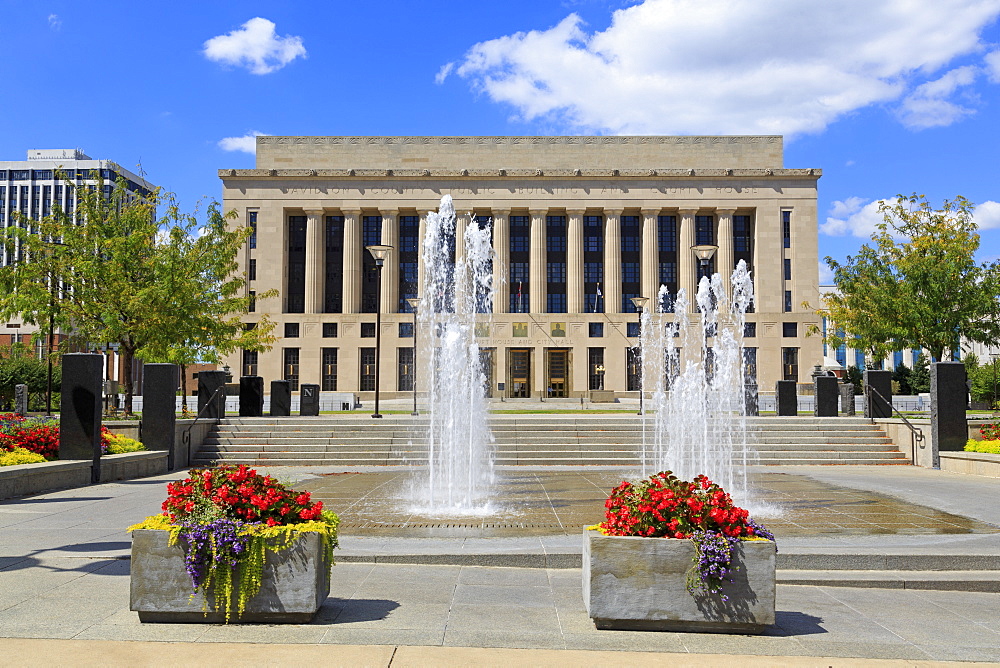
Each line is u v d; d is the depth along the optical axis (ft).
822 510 42.29
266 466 70.59
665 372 221.66
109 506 43.93
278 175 229.86
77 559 29.53
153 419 66.64
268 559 21.42
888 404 83.05
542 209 231.09
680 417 91.86
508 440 78.54
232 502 21.90
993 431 69.26
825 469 69.00
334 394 205.57
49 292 92.38
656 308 227.20
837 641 20.59
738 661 18.75
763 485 54.90
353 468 68.33
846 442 78.02
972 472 62.95
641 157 241.14
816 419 84.17
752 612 20.63
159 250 98.02
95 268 91.56
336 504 44.57
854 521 38.34
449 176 230.68
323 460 71.92
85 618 21.79
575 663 18.44
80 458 55.57
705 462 72.13
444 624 21.56
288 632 20.62
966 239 122.72
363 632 20.71
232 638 20.07
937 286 108.58
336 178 230.68
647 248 231.09
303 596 21.29
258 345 108.06
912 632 21.65
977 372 209.36
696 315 225.35
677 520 21.12
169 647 19.31
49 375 104.99
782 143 240.94
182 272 95.76
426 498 47.37
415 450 75.00
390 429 80.02
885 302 111.86
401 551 30.60
